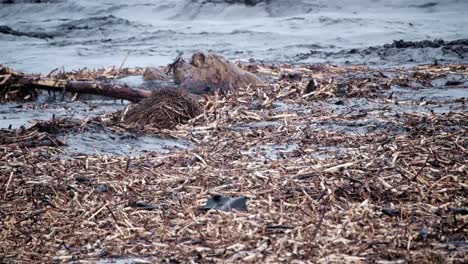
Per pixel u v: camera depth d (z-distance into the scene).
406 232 20.48
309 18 138.38
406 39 112.81
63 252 20.12
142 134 34.72
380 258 18.77
